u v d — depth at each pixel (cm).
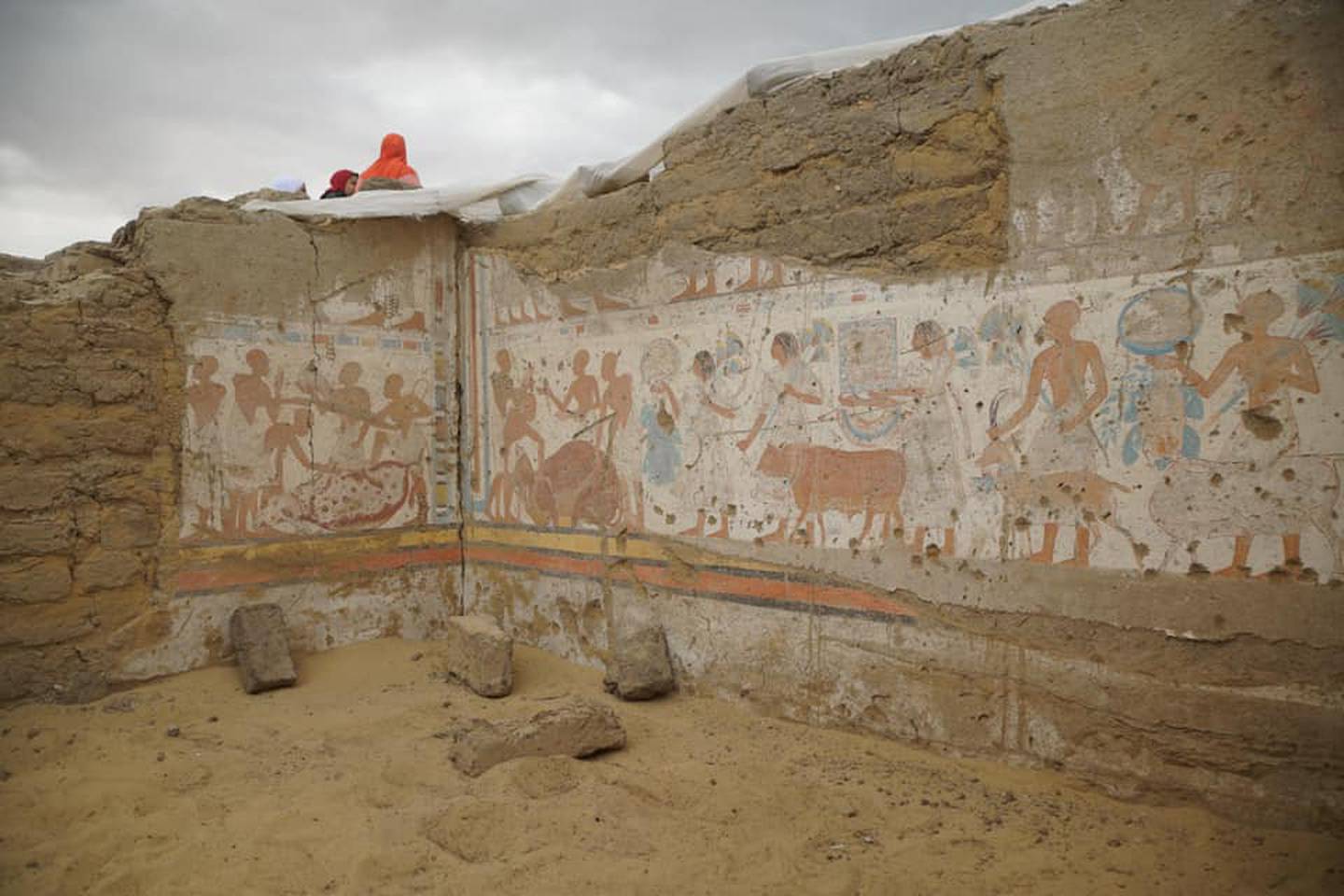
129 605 584
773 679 515
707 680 548
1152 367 383
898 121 460
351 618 676
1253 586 361
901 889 335
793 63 510
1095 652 400
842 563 484
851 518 480
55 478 554
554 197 646
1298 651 352
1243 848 348
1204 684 372
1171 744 380
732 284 531
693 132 551
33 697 547
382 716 535
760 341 518
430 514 717
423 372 713
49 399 553
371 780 438
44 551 550
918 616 455
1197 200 371
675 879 343
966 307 438
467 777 441
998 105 426
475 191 679
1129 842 361
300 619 653
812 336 495
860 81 475
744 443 527
